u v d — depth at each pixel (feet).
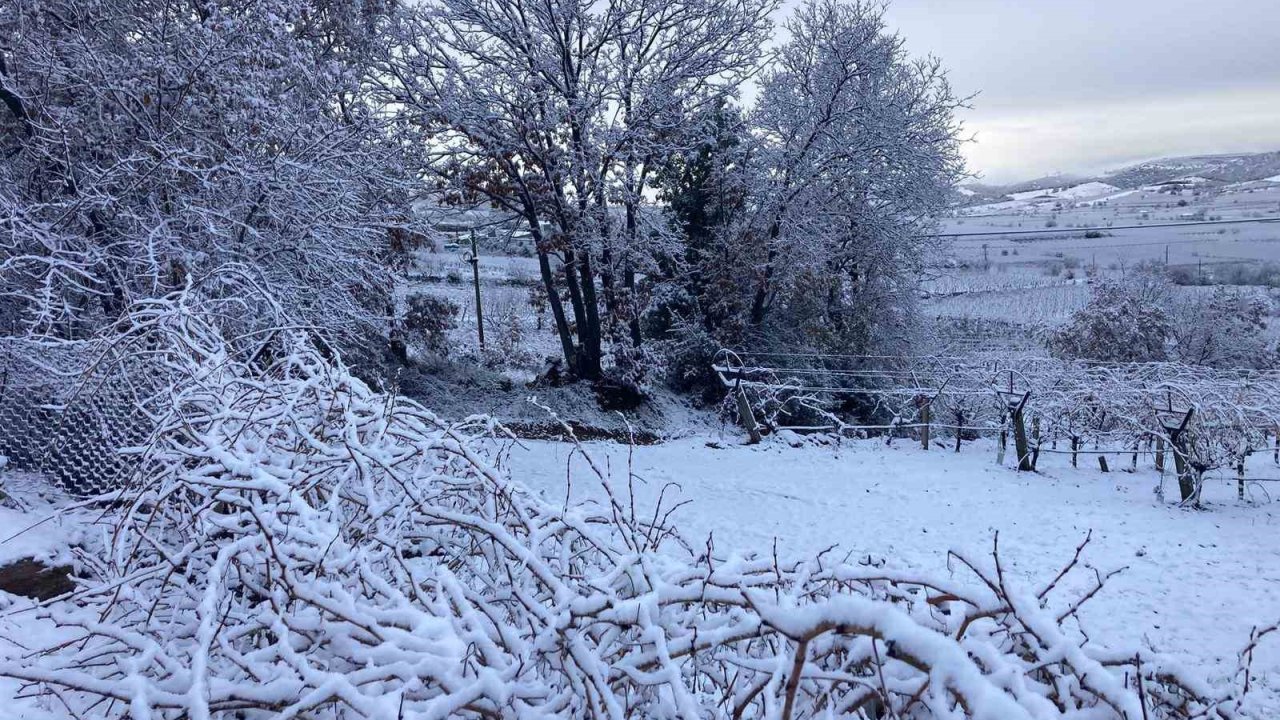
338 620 10.04
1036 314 120.88
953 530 34.55
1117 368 55.01
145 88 34.86
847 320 80.64
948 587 9.04
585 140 67.87
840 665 8.84
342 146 40.01
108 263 33.19
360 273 42.22
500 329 93.91
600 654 9.22
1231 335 89.71
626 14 67.31
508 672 8.96
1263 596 25.27
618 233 72.84
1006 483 43.80
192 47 35.70
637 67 69.05
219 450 12.84
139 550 13.76
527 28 65.57
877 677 7.76
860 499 40.22
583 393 71.20
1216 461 38.06
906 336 85.56
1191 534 32.91
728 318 77.56
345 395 15.61
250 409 15.76
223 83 35.65
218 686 8.95
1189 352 88.84
